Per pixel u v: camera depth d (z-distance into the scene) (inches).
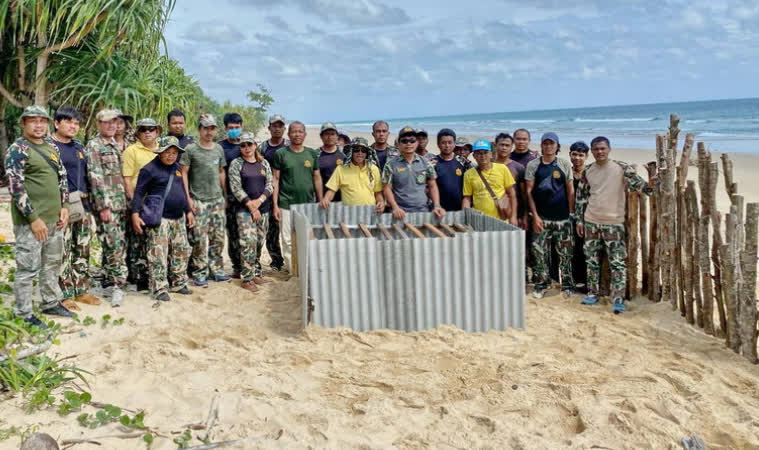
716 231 195.3
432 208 263.0
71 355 171.3
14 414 132.0
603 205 230.4
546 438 134.6
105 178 218.8
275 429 135.3
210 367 169.0
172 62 451.8
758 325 196.9
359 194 251.4
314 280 195.3
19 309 184.2
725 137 1316.4
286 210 266.2
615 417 140.2
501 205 249.8
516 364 175.2
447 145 256.8
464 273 202.2
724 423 140.8
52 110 429.7
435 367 172.7
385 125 276.8
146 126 225.3
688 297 209.9
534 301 242.5
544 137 240.5
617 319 219.0
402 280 199.8
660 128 1841.8
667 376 164.9
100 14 382.6
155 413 140.8
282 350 183.6
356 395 154.6
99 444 124.1
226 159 260.7
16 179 176.9
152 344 183.8
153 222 220.4
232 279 265.4
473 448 129.5
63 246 206.1
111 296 231.3
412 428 137.6
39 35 398.9
